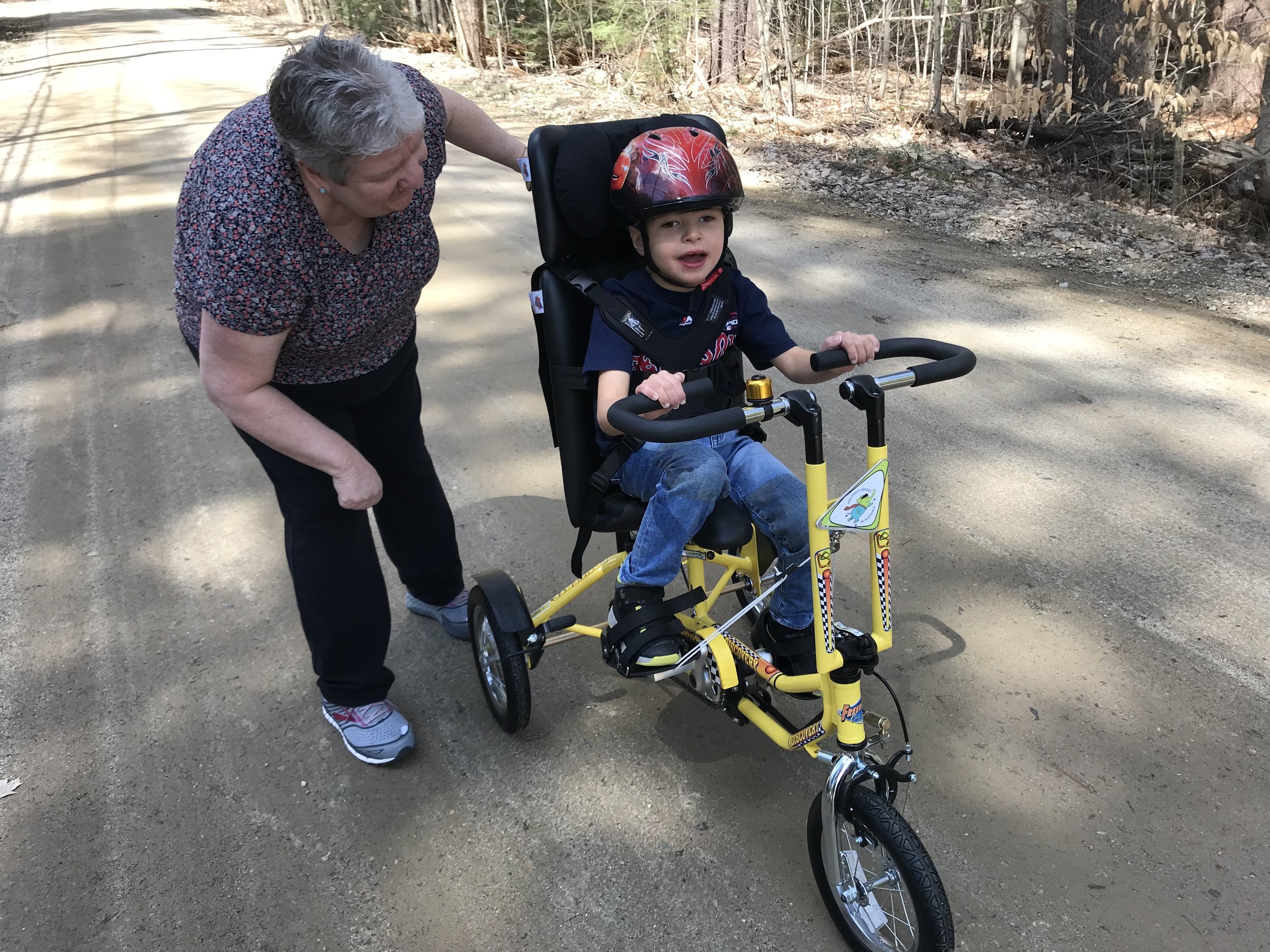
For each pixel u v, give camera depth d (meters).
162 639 3.15
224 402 2.01
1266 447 4.02
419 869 2.33
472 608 2.73
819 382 2.34
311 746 2.73
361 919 2.21
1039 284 5.96
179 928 2.20
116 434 4.43
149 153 9.95
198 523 3.76
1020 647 2.95
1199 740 2.59
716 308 2.27
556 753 2.67
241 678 2.98
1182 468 3.88
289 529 2.42
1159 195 7.45
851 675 1.90
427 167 2.13
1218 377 4.66
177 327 5.54
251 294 1.87
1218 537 3.43
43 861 2.38
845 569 3.36
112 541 3.66
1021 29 8.99
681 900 2.22
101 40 22.66
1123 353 4.95
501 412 4.58
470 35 13.99
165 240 7.07
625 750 2.67
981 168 8.31
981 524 3.57
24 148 10.46
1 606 3.31
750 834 2.39
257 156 1.84
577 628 2.57
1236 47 6.90
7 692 2.93
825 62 11.61
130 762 2.68
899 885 1.94
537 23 14.48
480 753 2.69
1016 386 4.64
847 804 1.91
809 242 6.78
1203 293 5.84
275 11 28.34
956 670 2.87
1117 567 3.30
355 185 1.76
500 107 11.24
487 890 2.27
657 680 2.30
